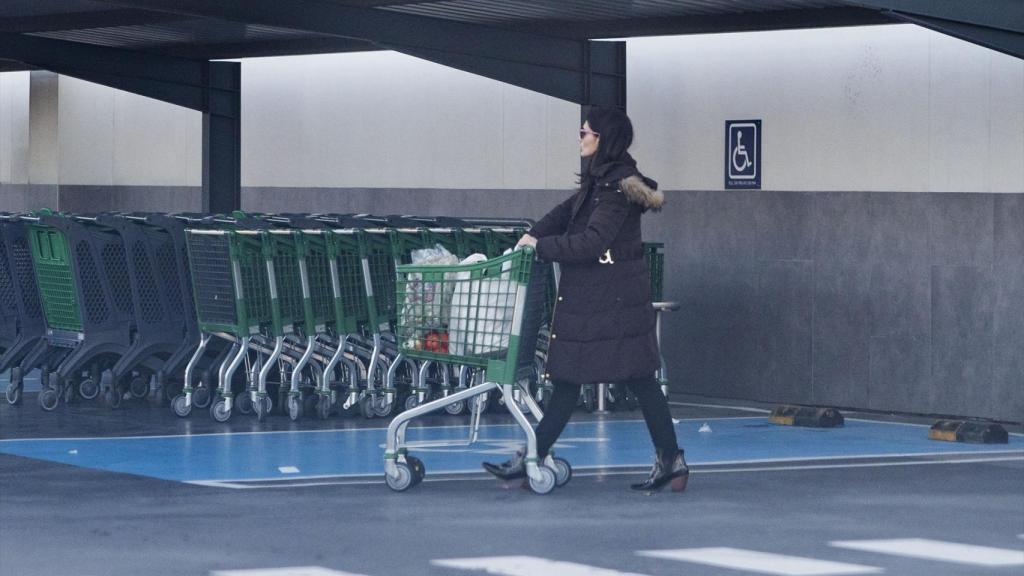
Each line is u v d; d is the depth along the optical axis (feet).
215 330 80.38
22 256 86.84
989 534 49.78
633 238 55.52
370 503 54.85
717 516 52.65
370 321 80.79
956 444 72.64
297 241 79.41
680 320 95.30
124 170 132.26
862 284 87.66
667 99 95.35
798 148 90.07
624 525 50.93
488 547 47.26
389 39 86.58
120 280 84.43
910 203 85.71
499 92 104.63
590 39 95.96
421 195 109.40
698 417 83.35
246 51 114.52
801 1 85.25
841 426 79.51
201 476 61.21
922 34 85.15
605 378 55.21
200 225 84.69
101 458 66.18
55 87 137.18
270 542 47.88
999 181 82.53
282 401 82.99
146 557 45.65
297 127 117.29
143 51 111.86
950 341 84.43
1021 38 68.13
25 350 87.04
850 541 48.44
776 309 91.25
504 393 56.59
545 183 102.22
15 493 56.85
